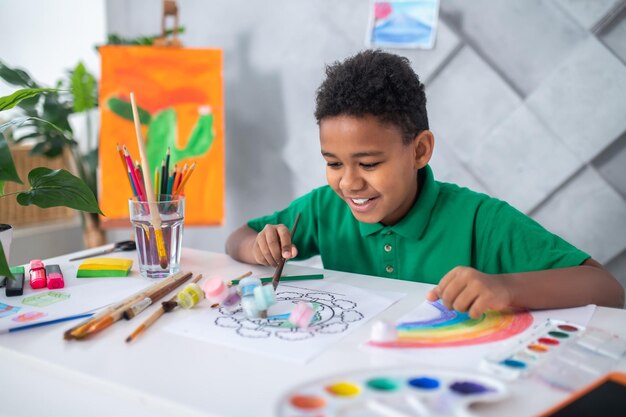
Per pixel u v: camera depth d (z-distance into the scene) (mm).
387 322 556
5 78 1514
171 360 516
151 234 766
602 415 406
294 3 1669
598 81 1362
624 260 1400
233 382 472
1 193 783
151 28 1899
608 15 1328
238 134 1831
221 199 1686
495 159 1492
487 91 1475
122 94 1642
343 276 792
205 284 643
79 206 757
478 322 606
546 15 1394
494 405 432
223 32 1795
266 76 1751
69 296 698
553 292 645
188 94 1661
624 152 1368
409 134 767
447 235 863
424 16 1508
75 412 507
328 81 762
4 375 554
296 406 415
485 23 1455
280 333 578
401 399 427
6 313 637
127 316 612
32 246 1868
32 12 2049
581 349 528
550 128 1424
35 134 1717
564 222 1448
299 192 1763
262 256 812
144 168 762
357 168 747
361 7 1576
